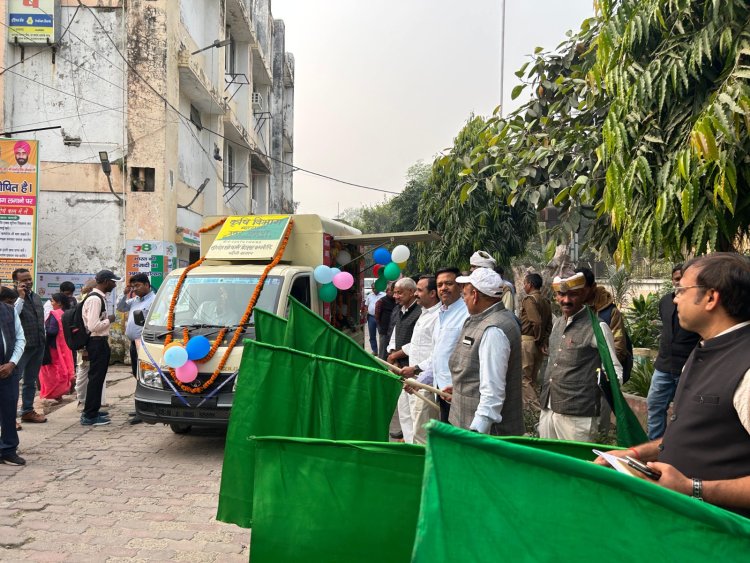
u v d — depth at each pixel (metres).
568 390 4.15
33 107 14.42
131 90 14.34
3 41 14.16
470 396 3.86
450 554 1.40
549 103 6.94
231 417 3.55
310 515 2.35
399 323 7.22
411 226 30.12
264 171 27.70
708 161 3.61
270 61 29.67
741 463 2.02
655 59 4.24
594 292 4.75
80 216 14.30
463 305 4.99
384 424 3.70
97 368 7.93
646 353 7.96
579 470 1.43
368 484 2.28
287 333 4.46
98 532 4.62
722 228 3.78
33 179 12.60
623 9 4.59
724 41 3.92
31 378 7.97
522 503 1.44
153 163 14.34
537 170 6.54
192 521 4.87
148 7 14.41
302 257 8.42
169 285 7.64
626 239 4.21
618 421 3.61
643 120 4.27
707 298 2.17
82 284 14.24
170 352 6.27
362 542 2.28
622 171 4.21
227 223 8.59
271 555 2.39
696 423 2.11
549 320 8.12
